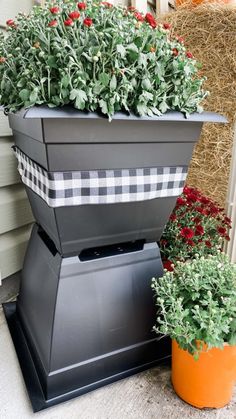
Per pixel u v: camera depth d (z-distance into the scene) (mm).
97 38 749
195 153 1860
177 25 1769
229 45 1639
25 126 885
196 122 928
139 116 809
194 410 923
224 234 1457
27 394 958
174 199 1032
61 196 820
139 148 881
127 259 1019
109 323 985
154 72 817
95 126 780
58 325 909
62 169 800
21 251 1544
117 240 994
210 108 1770
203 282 928
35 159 894
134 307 1024
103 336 979
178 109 896
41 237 1132
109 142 824
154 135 882
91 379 981
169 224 1425
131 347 1030
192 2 1774
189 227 1444
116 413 907
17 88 842
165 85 844
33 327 1077
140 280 1036
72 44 753
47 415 896
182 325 837
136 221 991
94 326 961
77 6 812
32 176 960
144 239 1060
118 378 1019
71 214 858
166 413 910
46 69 757
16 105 837
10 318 1301
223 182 1809
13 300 1491
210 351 837
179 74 861
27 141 927
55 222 858
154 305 1059
